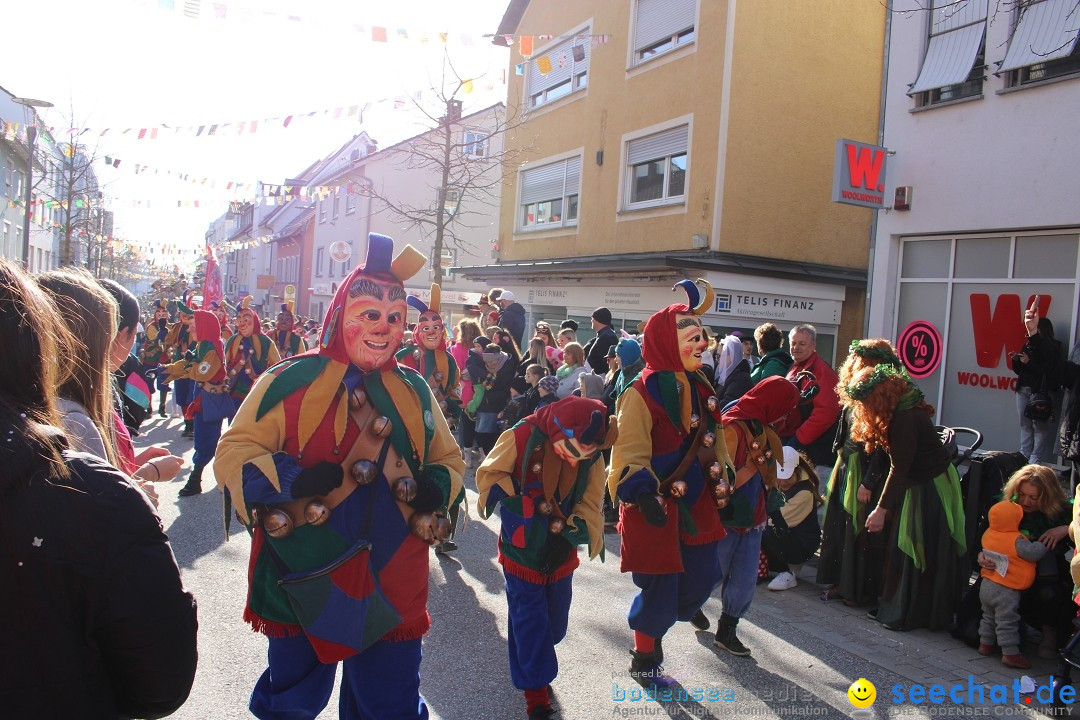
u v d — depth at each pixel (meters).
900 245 9.90
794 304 13.30
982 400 9.04
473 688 3.72
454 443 2.78
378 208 29.11
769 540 5.34
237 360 7.48
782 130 13.48
